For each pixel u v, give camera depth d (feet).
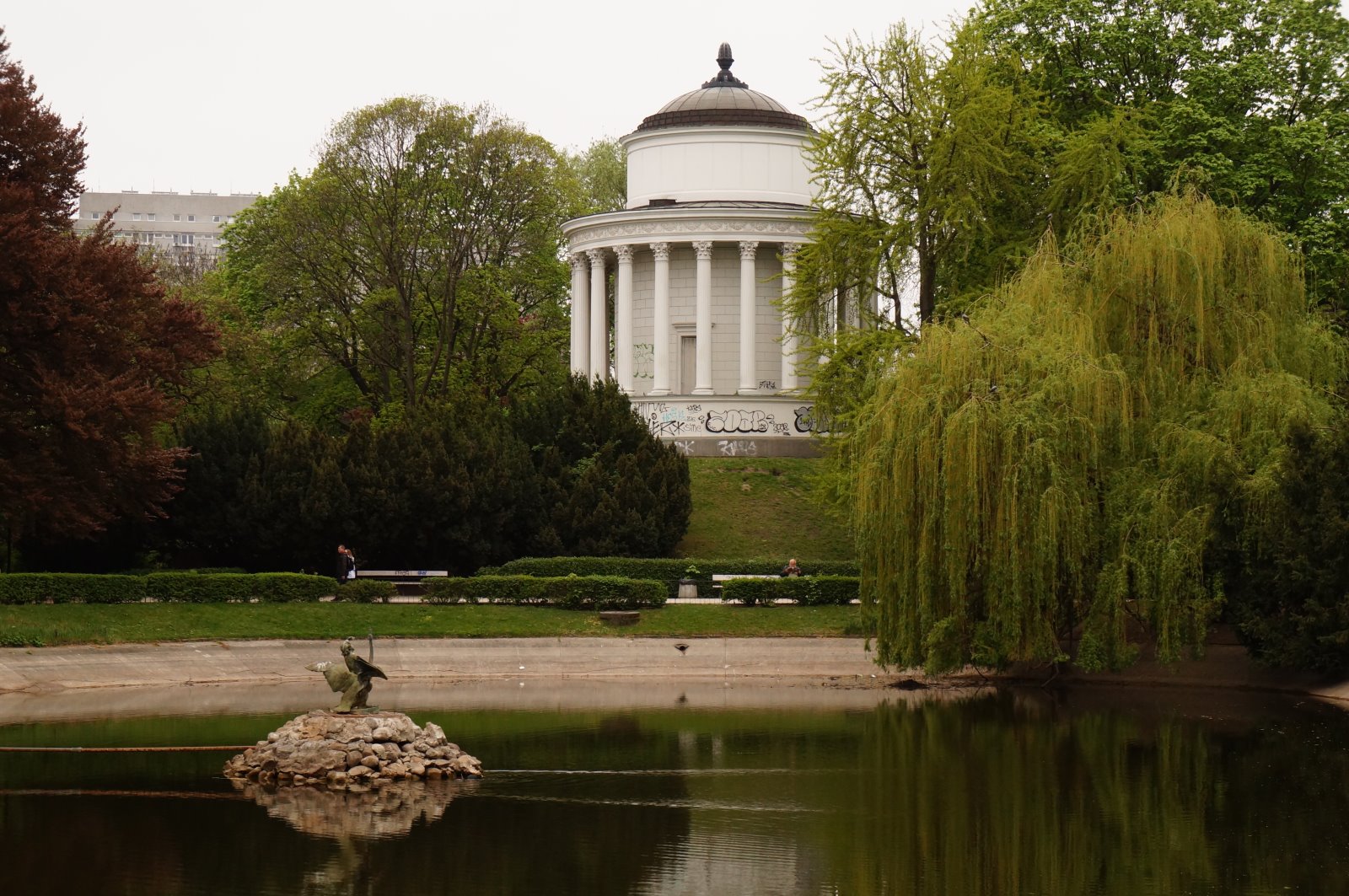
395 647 202.49
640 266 295.28
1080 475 172.35
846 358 224.33
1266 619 181.37
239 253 337.93
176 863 98.27
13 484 201.87
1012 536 169.07
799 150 305.32
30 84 220.84
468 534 236.02
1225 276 183.73
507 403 308.60
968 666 203.62
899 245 223.10
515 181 308.40
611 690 187.21
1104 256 184.24
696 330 289.94
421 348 315.37
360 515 234.58
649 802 118.11
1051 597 170.40
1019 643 171.73
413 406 287.28
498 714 164.66
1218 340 180.14
